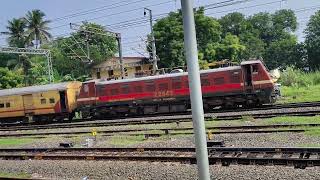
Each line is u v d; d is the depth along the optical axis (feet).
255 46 294.87
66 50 257.34
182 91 100.78
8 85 207.41
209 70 98.32
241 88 94.84
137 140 61.36
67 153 55.26
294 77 163.63
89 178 40.50
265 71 93.04
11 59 269.85
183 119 80.02
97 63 224.74
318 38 268.41
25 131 97.76
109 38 279.08
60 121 122.11
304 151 39.19
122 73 129.08
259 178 33.22
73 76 247.09
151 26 124.77
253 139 50.88
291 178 32.27
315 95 111.86
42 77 221.46
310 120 61.93
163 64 188.24
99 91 112.47
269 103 97.71
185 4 14.06
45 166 47.09
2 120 127.85
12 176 43.34
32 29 238.68
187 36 14.10
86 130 82.53
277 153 40.52
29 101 122.62
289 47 290.15
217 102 97.86
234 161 39.06
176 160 42.50
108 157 47.52
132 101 107.65
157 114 106.63
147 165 41.68
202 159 14.17
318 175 32.01
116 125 86.43
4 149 64.54
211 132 58.13
